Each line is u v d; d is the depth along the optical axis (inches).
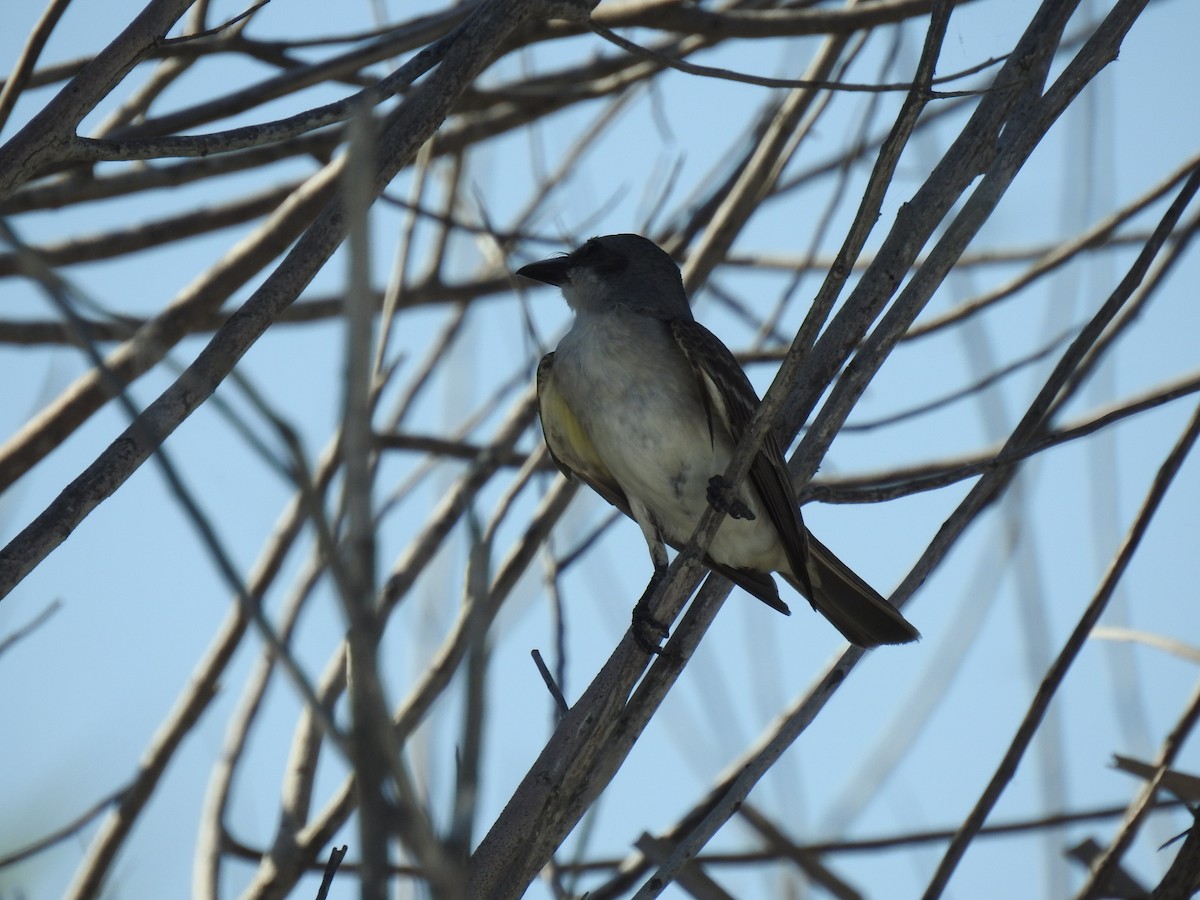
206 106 402.0
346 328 135.8
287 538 395.9
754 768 280.2
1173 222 325.7
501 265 463.2
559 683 330.6
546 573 368.5
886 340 310.8
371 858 132.4
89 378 377.1
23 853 223.6
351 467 135.3
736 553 389.7
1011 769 316.8
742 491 374.3
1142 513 329.1
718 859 355.6
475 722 145.1
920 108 253.1
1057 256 402.9
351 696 134.8
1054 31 326.6
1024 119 319.9
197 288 422.3
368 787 133.4
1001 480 328.2
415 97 292.5
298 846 339.3
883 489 327.3
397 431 452.4
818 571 389.4
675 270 445.7
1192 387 322.0
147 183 431.8
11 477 371.9
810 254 453.7
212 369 259.9
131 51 273.4
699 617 309.4
